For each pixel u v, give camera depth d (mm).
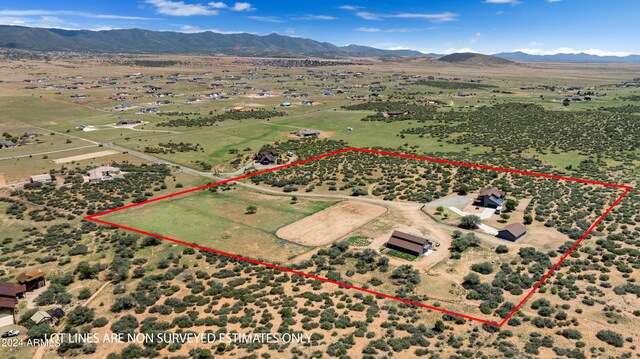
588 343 55781
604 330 57719
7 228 99875
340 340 57938
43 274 76188
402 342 56688
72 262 84000
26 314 66000
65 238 94438
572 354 53250
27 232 97875
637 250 79688
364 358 53719
